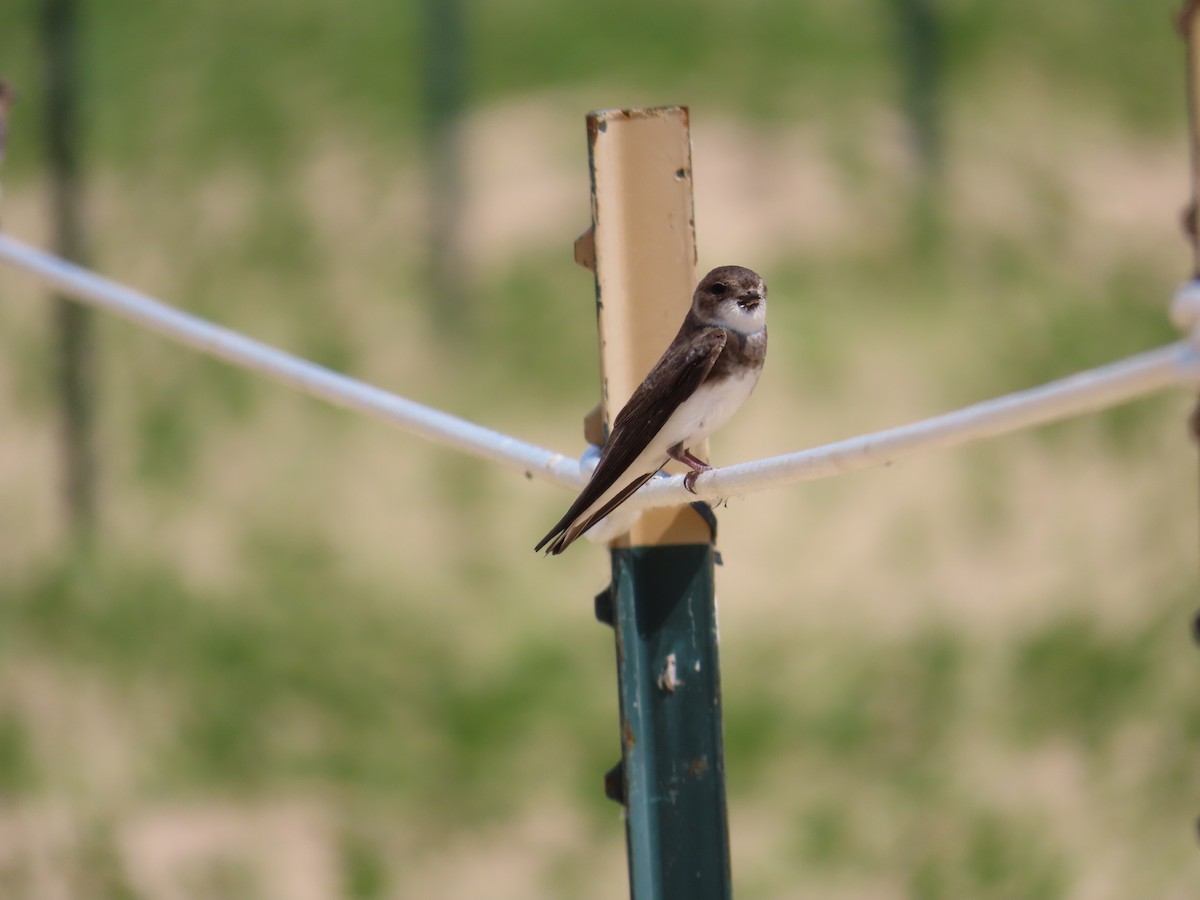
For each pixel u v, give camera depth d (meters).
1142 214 26.92
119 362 23.56
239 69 27.53
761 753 18.48
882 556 20.77
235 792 18.12
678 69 26.36
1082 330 23.95
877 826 17.86
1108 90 29.05
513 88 26.09
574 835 17.48
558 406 21.78
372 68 26.81
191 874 17.27
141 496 21.92
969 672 19.78
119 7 29.08
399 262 23.88
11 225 25.78
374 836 17.55
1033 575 21.05
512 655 19.36
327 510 21.23
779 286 23.08
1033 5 30.12
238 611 20.25
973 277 24.36
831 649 19.69
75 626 20.34
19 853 17.47
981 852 17.86
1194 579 21.38
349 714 18.92
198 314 23.72
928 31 28.53
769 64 27.02
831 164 25.06
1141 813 18.77
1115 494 22.31
